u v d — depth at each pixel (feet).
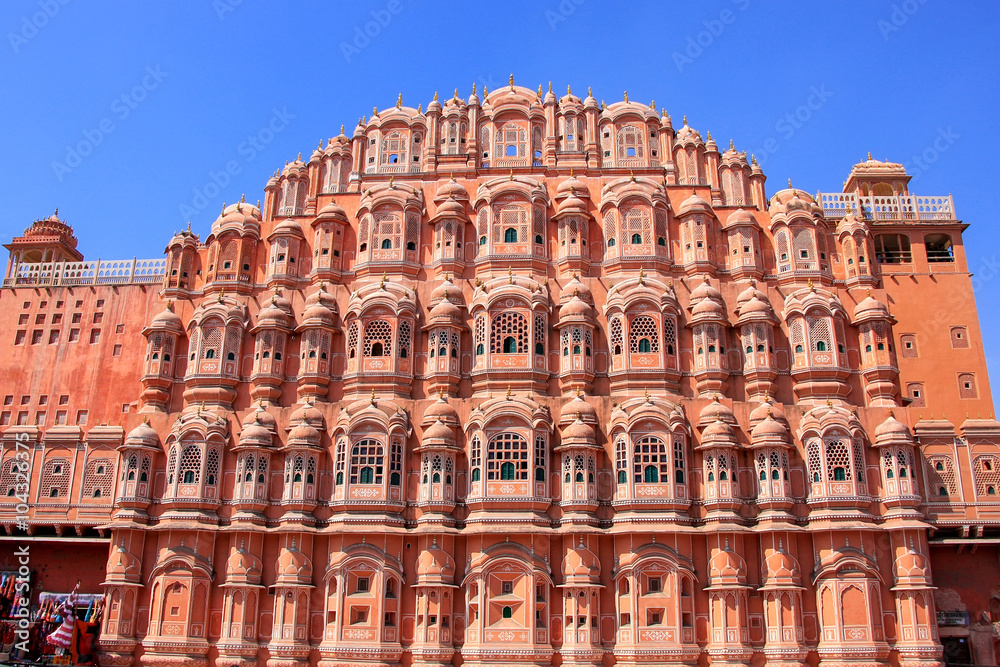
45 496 158.51
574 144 175.63
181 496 146.20
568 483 142.00
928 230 172.45
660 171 173.17
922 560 135.64
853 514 138.31
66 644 137.18
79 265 182.19
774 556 136.87
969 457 149.28
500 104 180.34
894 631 134.21
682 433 144.56
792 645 132.26
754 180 179.52
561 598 137.28
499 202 165.68
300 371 155.94
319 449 147.02
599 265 164.45
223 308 160.56
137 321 175.52
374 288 158.71
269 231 172.35
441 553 138.82
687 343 155.53
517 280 157.69
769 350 153.17
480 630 134.21
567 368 151.33
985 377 160.56
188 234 172.96
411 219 166.61
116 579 141.69
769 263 165.27
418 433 148.56
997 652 143.02
